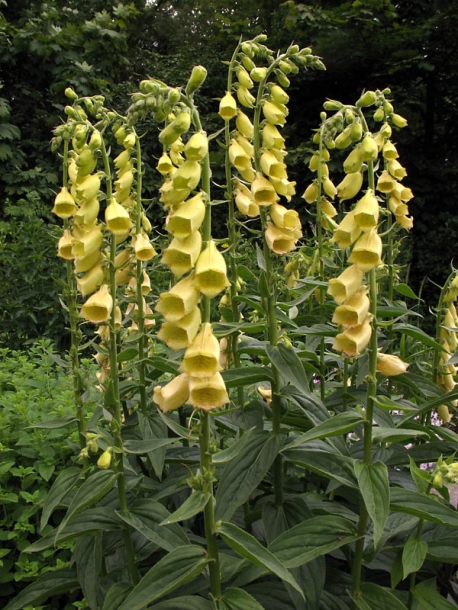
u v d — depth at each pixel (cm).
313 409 241
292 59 253
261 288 243
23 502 360
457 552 221
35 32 1044
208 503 191
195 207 172
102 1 1332
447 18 1023
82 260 223
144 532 218
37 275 740
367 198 197
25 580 328
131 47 1408
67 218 273
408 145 1097
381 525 190
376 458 267
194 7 1560
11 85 1096
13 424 396
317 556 221
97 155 219
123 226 223
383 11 1082
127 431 296
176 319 171
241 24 1175
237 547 186
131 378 315
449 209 1063
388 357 226
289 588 221
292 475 326
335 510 249
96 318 226
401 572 229
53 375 513
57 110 1072
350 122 205
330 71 1112
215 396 175
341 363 338
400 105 1085
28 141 1012
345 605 228
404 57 1066
